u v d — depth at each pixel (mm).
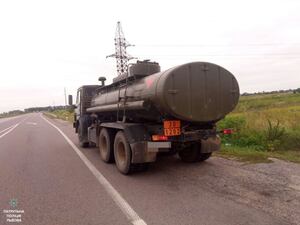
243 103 42688
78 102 13773
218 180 6602
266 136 10547
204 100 7055
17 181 7133
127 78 8375
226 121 12258
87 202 5508
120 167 7777
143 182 6781
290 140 10273
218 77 7246
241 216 4590
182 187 6258
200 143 7973
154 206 5172
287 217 4500
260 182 6262
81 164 9141
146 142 7188
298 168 7309
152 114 7402
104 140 9453
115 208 5148
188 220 4520
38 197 5871
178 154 9359
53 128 26578
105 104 10023
